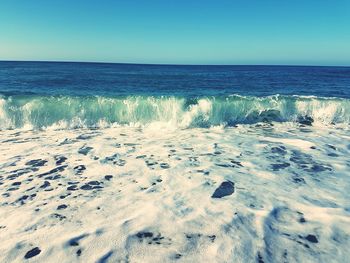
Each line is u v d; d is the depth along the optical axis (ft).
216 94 53.01
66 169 16.35
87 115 29.30
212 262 8.75
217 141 22.94
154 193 13.39
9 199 12.66
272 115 31.73
